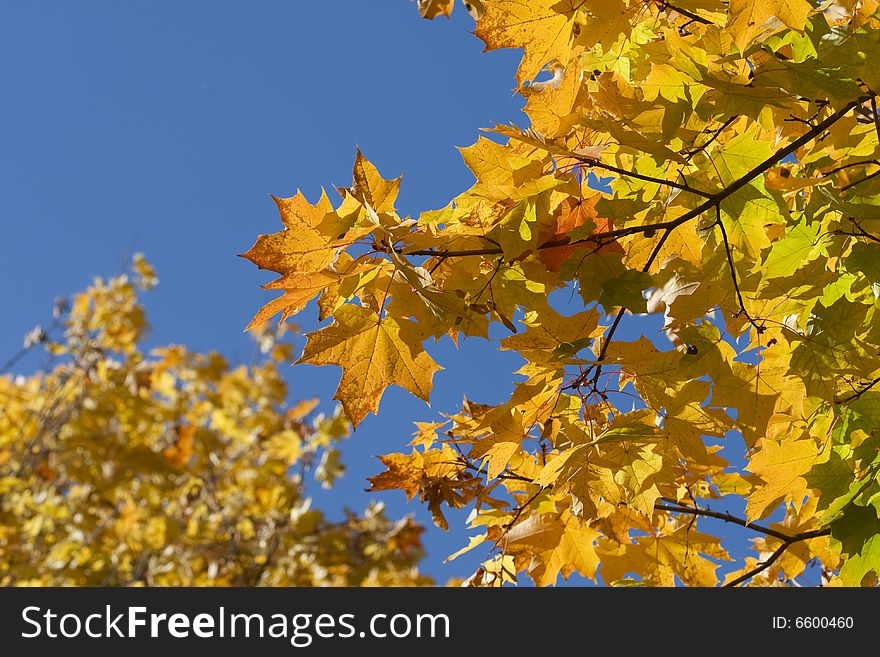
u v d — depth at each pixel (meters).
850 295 2.07
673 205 2.03
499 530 2.71
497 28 1.98
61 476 9.56
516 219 1.93
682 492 2.70
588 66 2.37
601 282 1.93
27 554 8.38
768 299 2.01
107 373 10.07
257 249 1.82
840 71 1.86
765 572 3.02
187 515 9.64
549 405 2.17
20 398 9.68
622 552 2.78
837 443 2.10
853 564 2.04
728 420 2.03
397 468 2.52
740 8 1.79
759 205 1.97
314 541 8.77
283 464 9.83
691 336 1.97
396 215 1.90
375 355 1.92
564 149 1.88
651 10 2.20
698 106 1.84
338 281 1.84
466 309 1.91
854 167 2.12
